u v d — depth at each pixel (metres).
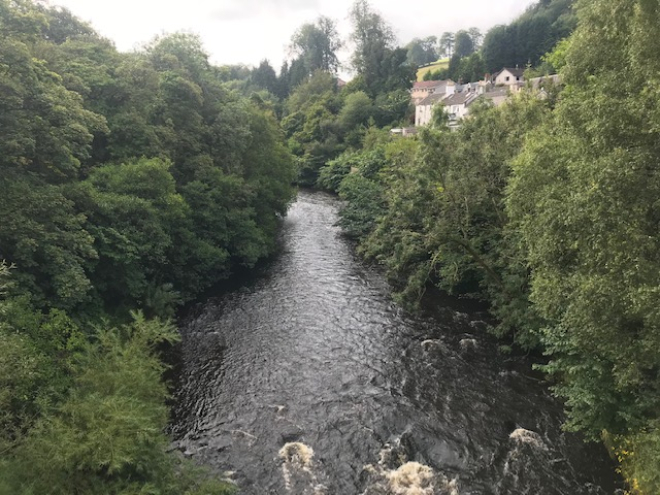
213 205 30.55
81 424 10.96
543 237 12.62
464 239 23.25
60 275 17.45
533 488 14.03
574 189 11.43
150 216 23.92
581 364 13.87
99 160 26.67
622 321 11.10
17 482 9.20
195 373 20.42
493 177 22.19
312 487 14.19
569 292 12.50
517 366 20.61
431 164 22.52
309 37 125.31
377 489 14.12
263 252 34.75
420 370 20.56
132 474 10.95
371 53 98.75
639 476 12.35
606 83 10.84
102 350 15.60
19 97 17.70
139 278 23.48
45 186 19.08
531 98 22.66
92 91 27.67
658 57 9.49
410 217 24.62
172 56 34.62
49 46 27.58
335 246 40.44
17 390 11.38
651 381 12.43
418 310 26.69
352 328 24.62
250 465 15.07
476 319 25.41
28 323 15.08
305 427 16.91
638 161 9.45
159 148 28.03
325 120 83.88
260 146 39.72
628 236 9.79
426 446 15.91
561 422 16.86
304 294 29.45
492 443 15.98
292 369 20.70
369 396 18.72
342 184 52.16
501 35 100.38
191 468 12.69
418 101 90.00
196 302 28.25
